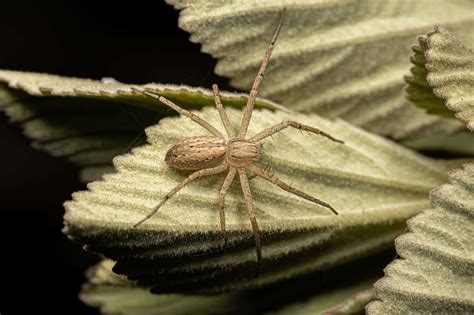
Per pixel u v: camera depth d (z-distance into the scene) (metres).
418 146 0.12
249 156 0.11
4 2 0.14
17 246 0.14
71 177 0.14
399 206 0.11
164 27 0.14
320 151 0.11
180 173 0.11
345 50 0.12
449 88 0.11
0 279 0.14
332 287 0.12
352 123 0.12
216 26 0.11
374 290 0.11
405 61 0.12
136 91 0.11
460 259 0.10
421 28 0.12
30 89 0.11
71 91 0.11
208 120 0.11
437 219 0.11
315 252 0.11
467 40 0.12
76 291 0.14
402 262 0.11
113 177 0.11
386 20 0.12
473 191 0.11
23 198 0.14
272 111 0.12
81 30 0.14
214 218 0.11
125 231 0.11
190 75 0.14
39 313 0.14
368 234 0.11
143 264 0.11
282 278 0.11
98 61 0.14
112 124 0.12
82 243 0.11
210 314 0.12
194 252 0.11
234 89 0.12
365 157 0.11
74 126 0.12
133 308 0.12
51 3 0.14
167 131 0.11
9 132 0.14
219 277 0.11
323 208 0.11
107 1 0.14
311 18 0.12
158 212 0.11
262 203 0.11
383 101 0.12
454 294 0.10
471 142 0.12
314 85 0.12
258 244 0.11
